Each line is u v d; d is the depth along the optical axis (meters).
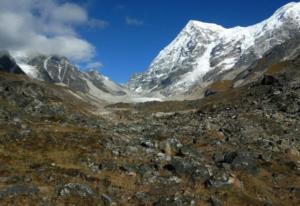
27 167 39.09
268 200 42.94
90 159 44.78
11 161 40.09
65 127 60.56
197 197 37.91
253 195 42.94
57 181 36.41
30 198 31.97
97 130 61.81
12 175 36.00
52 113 72.75
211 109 113.06
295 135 74.12
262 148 62.97
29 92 80.81
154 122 90.56
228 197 39.84
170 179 42.03
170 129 72.69
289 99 96.81
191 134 67.81
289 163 56.50
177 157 48.94
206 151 55.84
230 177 43.06
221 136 68.19
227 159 50.81
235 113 90.25
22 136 48.88
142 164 44.91
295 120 82.62
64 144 48.56
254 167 49.88
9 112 64.44
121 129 68.62
